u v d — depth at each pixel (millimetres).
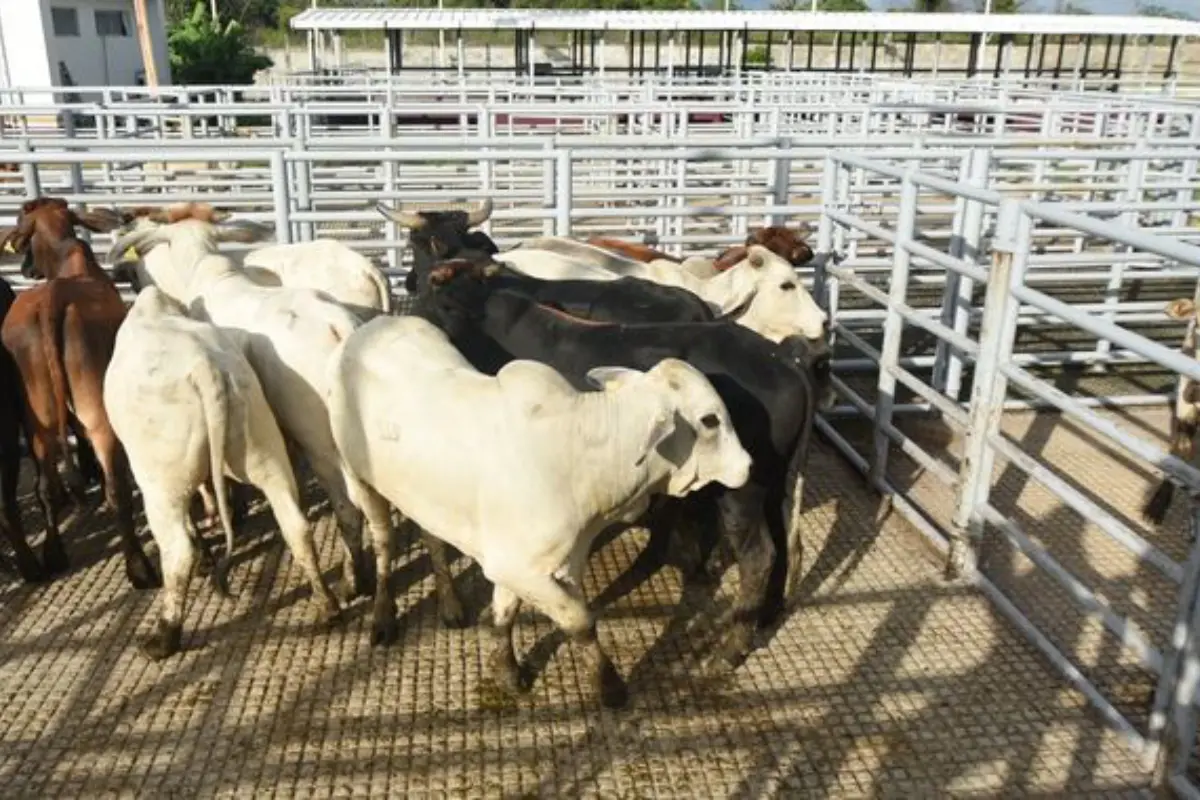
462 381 3990
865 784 3889
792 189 10219
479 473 3834
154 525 4398
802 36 37688
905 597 5141
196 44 31344
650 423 3842
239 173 9383
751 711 4270
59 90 14180
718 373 4367
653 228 11227
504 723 4184
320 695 4340
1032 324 9602
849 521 5977
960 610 5035
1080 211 6887
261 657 4590
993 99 17672
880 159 7324
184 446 4207
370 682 4430
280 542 5617
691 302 5184
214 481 4230
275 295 5031
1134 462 6930
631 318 5141
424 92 15891
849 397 6773
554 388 3850
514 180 10930
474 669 4527
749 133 13781
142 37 22234
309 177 7832
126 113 11266
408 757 3990
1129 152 7355
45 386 4938
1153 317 8891
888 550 5629
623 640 4742
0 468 4980
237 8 54500
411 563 5414
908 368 8484
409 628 4832
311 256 5867
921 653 4680
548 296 5305
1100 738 4156
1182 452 5875
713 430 3928
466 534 4039
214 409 4156
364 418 4148
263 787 3828
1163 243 3756
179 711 4223
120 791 3797
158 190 12539
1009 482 6562
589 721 4203
